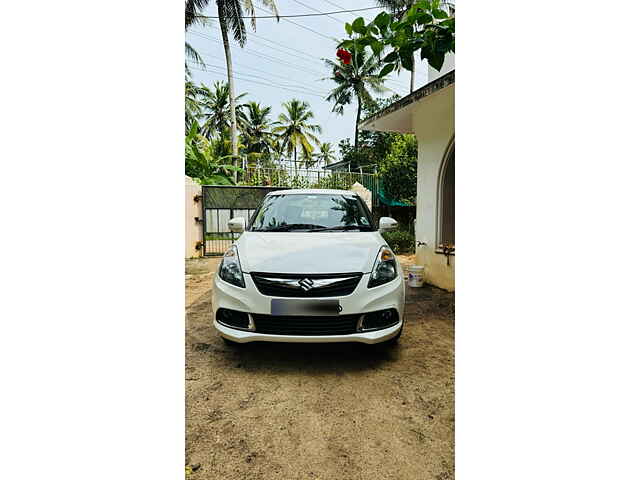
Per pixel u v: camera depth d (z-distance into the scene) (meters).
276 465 1.59
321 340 2.28
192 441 1.72
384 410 1.98
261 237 2.87
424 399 2.09
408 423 1.87
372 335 2.33
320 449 1.68
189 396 2.10
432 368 2.47
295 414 1.94
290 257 2.48
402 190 11.59
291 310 2.27
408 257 8.23
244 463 1.59
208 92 22.59
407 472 1.54
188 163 10.26
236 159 14.09
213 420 1.88
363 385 2.24
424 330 3.26
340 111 19.34
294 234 2.94
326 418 1.91
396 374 2.38
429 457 1.63
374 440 1.74
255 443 1.72
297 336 2.28
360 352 2.73
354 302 2.30
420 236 5.48
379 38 2.67
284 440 1.74
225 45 15.91
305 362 2.55
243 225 3.30
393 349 2.80
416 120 5.46
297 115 25.31
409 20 2.43
